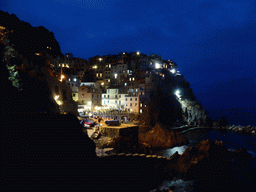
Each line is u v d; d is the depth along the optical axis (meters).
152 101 64.94
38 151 14.02
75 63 86.31
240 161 33.34
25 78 27.38
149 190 21.41
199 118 84.12
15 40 35.81
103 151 30.64
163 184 22.70
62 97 42.31
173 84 84.44
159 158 24.50
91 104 62.25
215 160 26.05
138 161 21.81
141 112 63.09
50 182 14.21
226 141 53.03
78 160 16.42
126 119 58.50
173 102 76.12
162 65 93.00
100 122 44.69
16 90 23.47
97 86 73.06
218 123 82.50
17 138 13.19
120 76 81.00
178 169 25.00
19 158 12.86
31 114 14.34
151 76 66.69
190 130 71.69
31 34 44.34
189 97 87.31
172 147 43.69
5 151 12.34
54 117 15.49
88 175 17.12
